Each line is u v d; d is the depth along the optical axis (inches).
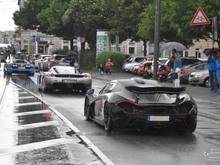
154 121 653.3
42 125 746.8
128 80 721.0
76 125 751.7
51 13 3496.6
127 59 2982.3
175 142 617.3
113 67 2871.6
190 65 1878.7
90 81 1398.9
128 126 659.4
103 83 1854.1
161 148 573.3
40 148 561.6
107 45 2952.8
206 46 3486.7
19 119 812.6
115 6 2915.8
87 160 498.0
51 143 593.9
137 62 2723.9
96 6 3088.1
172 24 1839.3
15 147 565.9
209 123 808.3
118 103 663.1
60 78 1364.4
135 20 2839.6
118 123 659.4
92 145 584.1
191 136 668.7
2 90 1443.2
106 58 2837.1
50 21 3506.4
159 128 685.9
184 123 668.1
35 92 1401.3
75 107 1015.6
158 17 1359.5
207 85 1700.3
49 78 1365.7
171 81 1192.8
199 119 864.3
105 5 3043.8
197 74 1720.0
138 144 597.9
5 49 4995.1
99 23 3102.9
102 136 652.7
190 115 667.4
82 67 3329.2
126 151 550.6
